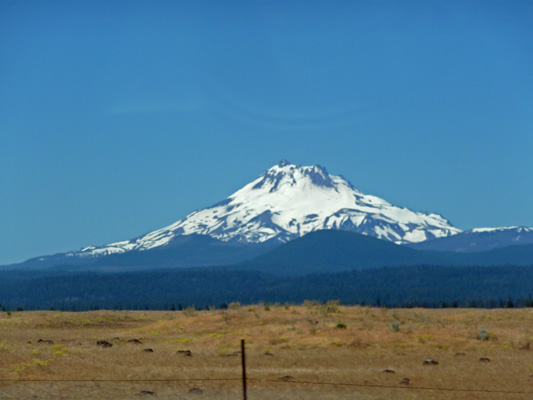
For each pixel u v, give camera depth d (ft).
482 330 339.36
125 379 233.35
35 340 365.20
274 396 214.28
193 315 480.23
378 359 287.69
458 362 278.87
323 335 345.51
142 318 539.70
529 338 336.49
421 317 424.87
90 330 457.27
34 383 222.28
